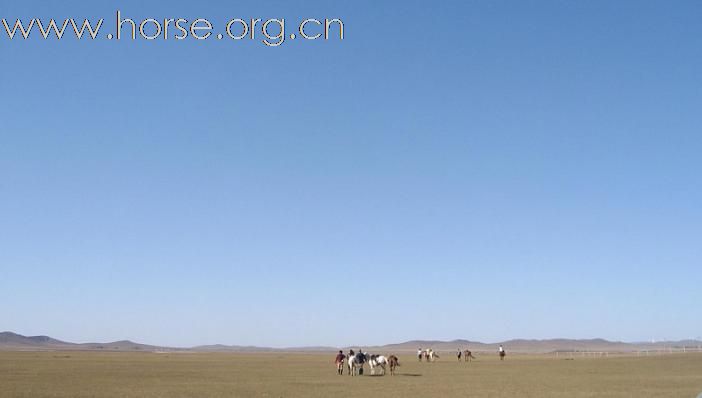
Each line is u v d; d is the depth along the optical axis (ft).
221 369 286.46
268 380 208.54
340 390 169.99
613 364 315.37
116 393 157.17
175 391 164.86
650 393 161.07
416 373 252.01
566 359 421.59
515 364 339.36
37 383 185.37
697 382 197.36
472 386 183.73
